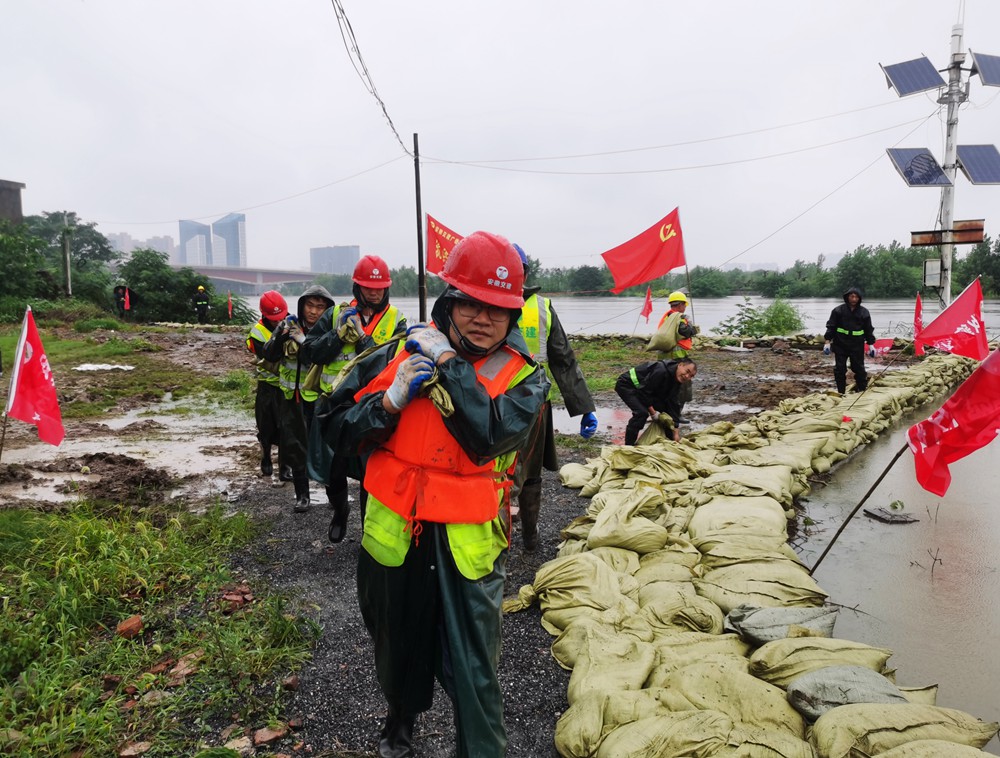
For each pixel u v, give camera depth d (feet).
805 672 8.55
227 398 36.09
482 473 6.98
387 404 6.60
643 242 25.52
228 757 7.74
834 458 22.72
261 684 9.78
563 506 17.80
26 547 13.78
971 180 55.11
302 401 16.92
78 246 172.86
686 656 9.21
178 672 9.93
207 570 13.51
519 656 10.64
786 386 39.83
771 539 13.14
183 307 98.07
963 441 11.69
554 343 14.12
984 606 12.98
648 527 13.33
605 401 35.65
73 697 9.31
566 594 11.58
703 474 17.83
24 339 12.30
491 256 6.57
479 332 6.68
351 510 17.37
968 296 18.89
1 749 8.14
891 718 7.35
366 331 14.93
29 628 10.56
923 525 17.29
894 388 34.27
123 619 11.42
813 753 7.34
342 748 8.58
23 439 25.98
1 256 89.61
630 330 94.84
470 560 6.77
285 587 13.00
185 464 22.56
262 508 17.69
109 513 17.02
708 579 12.05
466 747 6.61
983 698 10.16
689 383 21.56
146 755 8.35
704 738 7.33
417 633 7.21
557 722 8.85
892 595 13.47
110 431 27.76
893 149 57.16
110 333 69.10
